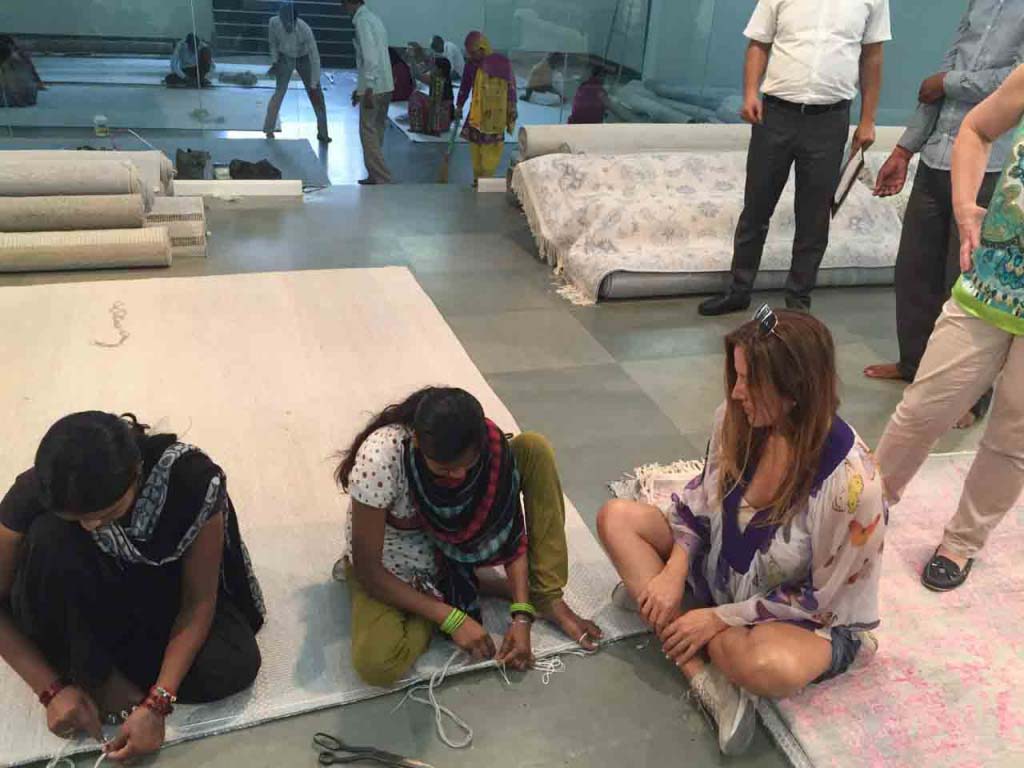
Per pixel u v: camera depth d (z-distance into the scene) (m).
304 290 3.82
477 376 3.17
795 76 3.32
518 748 1.72
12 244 3.79
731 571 1.84
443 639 1.94
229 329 3.40
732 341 1.60
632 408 3.05
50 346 3.17
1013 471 2.07
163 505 1.49
